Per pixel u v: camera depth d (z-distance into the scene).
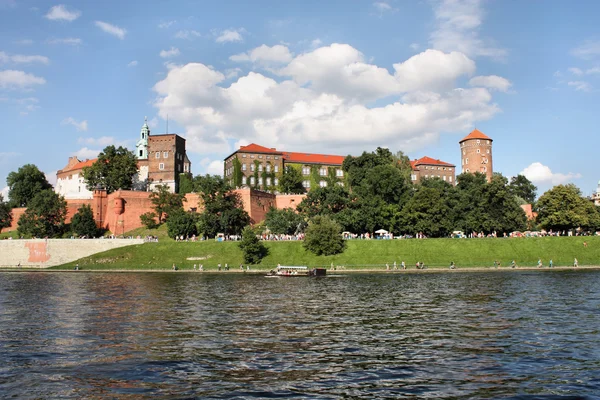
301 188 166.88
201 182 121.19
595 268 88.12
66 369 26.53
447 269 89.12
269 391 22.73
